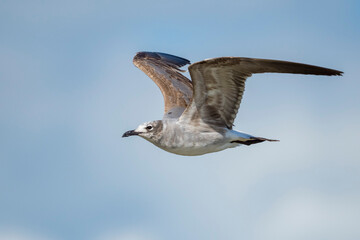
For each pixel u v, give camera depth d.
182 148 14.03
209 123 13.91
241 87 13.12
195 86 13.32
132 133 14.00
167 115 14.95
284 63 12.23
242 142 14.23
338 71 12.07
